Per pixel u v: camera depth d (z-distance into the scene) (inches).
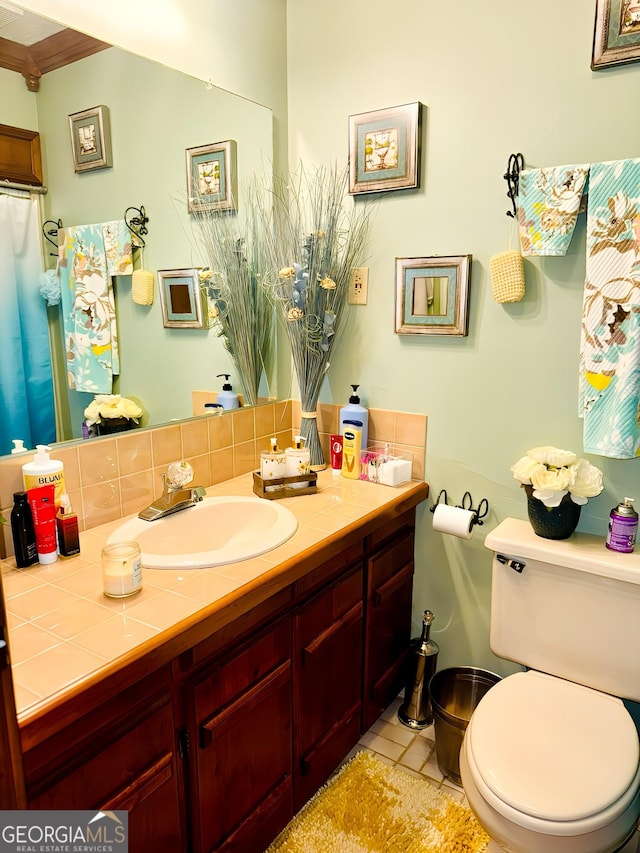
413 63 67.9
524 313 64.6
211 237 69.7
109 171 57.3
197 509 61.6
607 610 56.6
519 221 60.6
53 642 37.2
